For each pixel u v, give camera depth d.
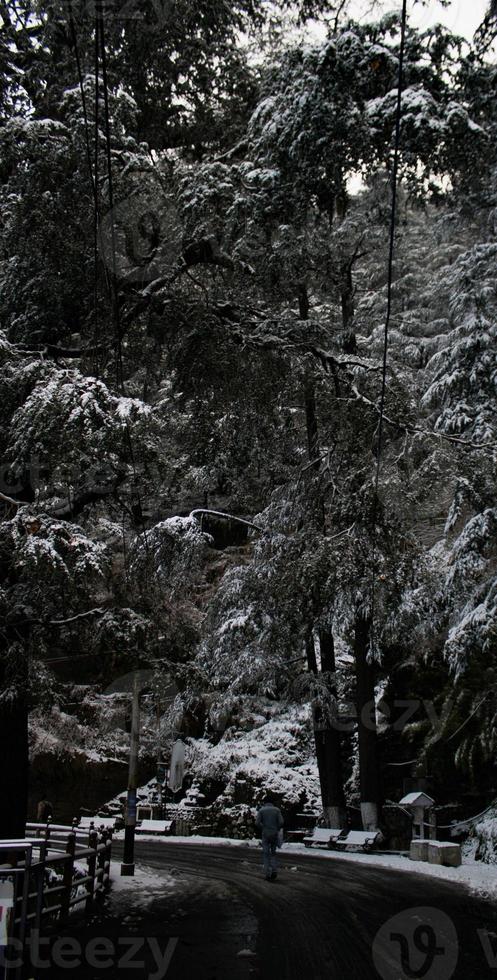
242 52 11.77
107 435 8.41
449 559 18.62
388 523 12.54
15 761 10.43
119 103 10.41
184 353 12.42
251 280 12.74
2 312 11.48
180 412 13.08
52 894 8.27
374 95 10.41
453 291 20.23
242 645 20.12
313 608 13.37
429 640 20.53
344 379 13.11
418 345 23.02
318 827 21.30
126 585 11.44
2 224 10.91
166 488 12.94
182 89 11.91
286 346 12.33
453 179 10.70
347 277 16.98
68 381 8.70
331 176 10.77
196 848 20.11
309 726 26.33
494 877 13.72
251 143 11.97
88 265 10.90
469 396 18.42
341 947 7.79
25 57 10.66
